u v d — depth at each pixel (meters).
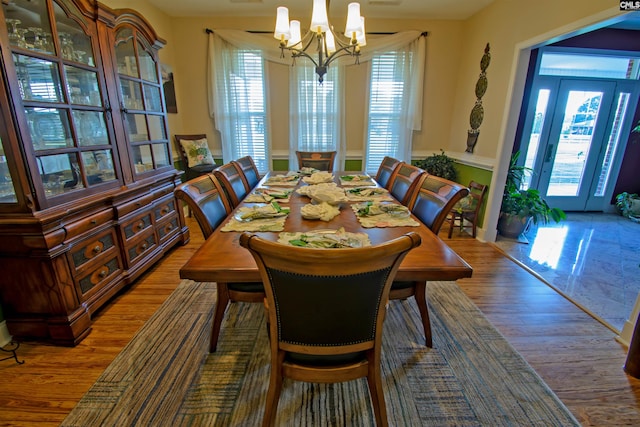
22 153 1.48
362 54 4.00
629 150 4.41
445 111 4.31
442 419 1.31
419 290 1.63
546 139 4.25
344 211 1.80
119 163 2.23
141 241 2.45
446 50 4.08
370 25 3.96
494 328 1.91
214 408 1.36
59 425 1.29
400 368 1.58
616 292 2.39
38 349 1.71
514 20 3.04
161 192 2.75
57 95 1.75
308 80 4.06
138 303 2.16
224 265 1.13
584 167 4.43
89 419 1.31
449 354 1.68
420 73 4.05
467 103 3.94
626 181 4.54
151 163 2.69
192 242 3.29
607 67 4.19
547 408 1.36
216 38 3.89
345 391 1.45
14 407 1.37
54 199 1.65
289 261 0.85
